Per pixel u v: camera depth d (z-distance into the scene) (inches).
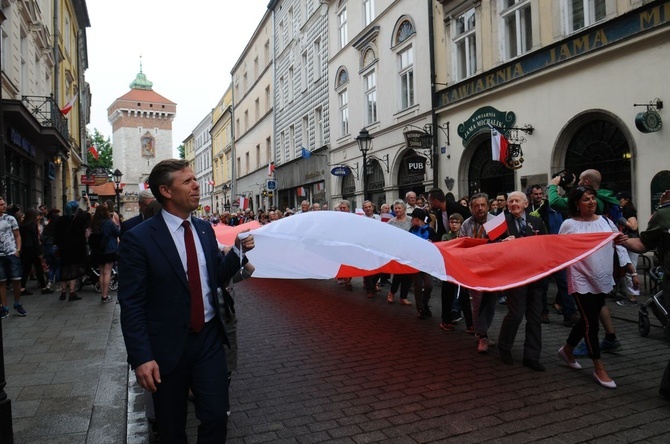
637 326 263.0
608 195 213.0
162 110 3161.9
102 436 144.8
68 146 814.5
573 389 178.1
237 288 438.9
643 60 371.6
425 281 296.0
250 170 1670.8
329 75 965.2
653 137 365.4
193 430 155.3
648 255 382.3
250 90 1649.9
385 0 734.5
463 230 251.8
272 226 195.0
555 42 439.8
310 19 1061.8
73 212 382.0
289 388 187.9
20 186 650.8
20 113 527.2
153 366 95.6
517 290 201.0
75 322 297.7
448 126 599.5
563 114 440.8
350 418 159.0
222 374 105.0
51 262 442.0
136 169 3110.2
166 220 106.4
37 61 743.1
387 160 750.5
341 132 934.4
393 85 726.5
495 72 513.7
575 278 183.6
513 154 457.7
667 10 350.0
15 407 166.4
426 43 637.9
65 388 184.2
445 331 268.5
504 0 514.3
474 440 141.5
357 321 296.0
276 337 263.4
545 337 248.4
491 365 208.5
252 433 149.8
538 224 236.4
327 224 192.1
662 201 213.6
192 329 102.8
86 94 1574.8
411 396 176.2
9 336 263.4
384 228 192.2
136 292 99.4
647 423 149.0
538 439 140.7
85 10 1221.1
